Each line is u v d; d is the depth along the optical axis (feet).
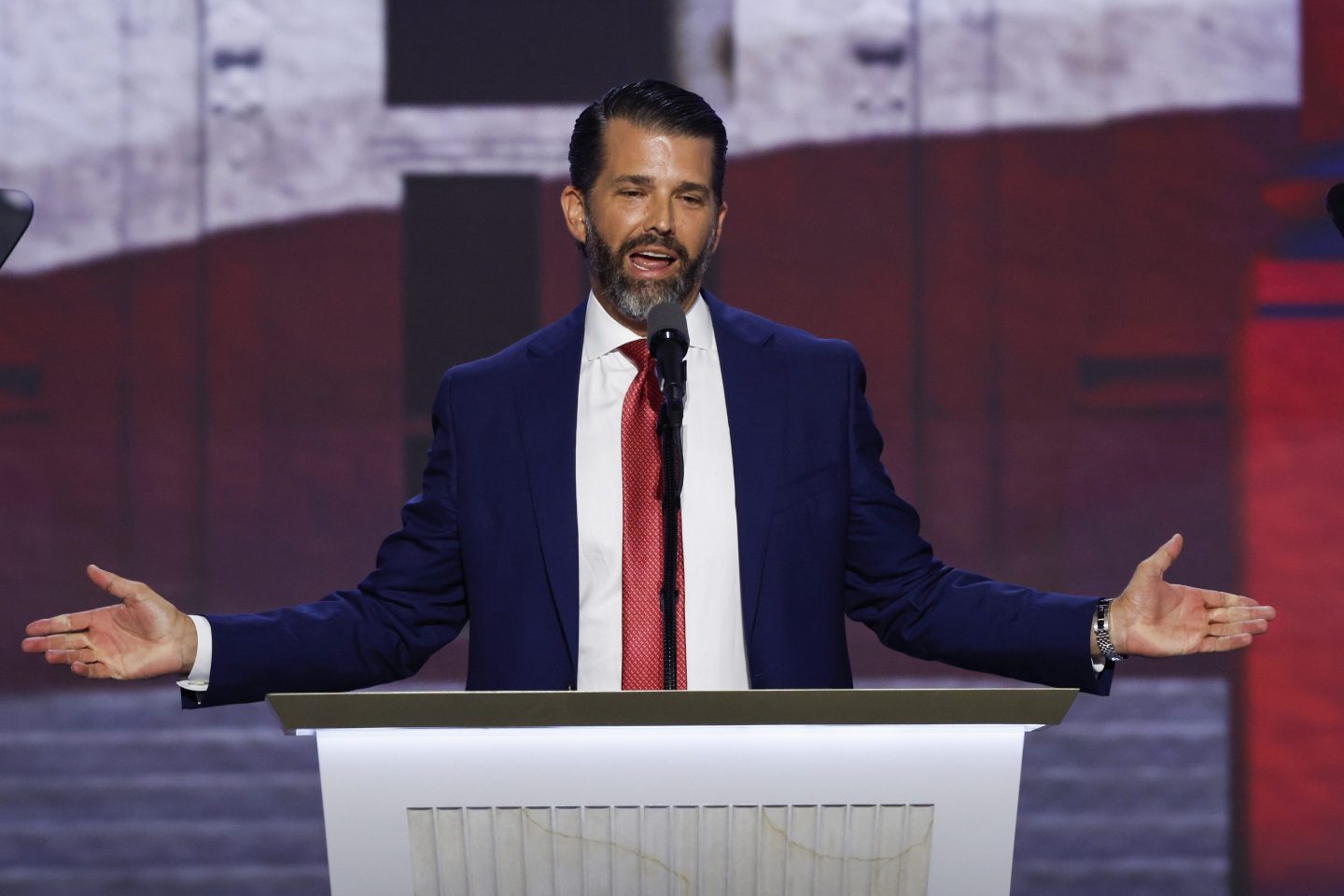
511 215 58.08
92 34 57.67
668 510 18.79
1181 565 57.41
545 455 22.90
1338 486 57.16
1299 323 56.59
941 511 57.62
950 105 56.90
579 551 22.58
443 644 23.65
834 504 22.89
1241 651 58.39
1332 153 56.03
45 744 59.62
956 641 21.48
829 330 57.16
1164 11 56.49
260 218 58.03
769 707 15.71
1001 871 16.24
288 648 21.33
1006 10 56.75
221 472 58.29
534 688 21.88
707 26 57.11
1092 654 20.10
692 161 22.90
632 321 23.62
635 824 16.01
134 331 58.03
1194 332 56.95
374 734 15.96
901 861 16.25
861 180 56.95
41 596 58.13
